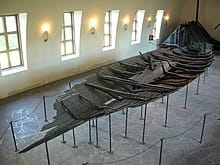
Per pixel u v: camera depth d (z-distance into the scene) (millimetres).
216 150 6691
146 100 6613
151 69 8836
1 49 9852
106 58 14539
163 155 6453
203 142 7051
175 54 11742
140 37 16594
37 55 10820
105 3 12758
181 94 10406
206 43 16203
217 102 9625
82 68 13281
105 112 6168
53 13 10648
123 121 8164
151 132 7520
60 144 6926
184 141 7090
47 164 6113
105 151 6625
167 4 17422
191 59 10766
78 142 7008
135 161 6227
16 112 8742
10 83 10062
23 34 10109
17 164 6113
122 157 6383
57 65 11898
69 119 6086
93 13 12523
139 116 8492
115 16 14133
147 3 15469
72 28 12461
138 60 10500
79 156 6414
